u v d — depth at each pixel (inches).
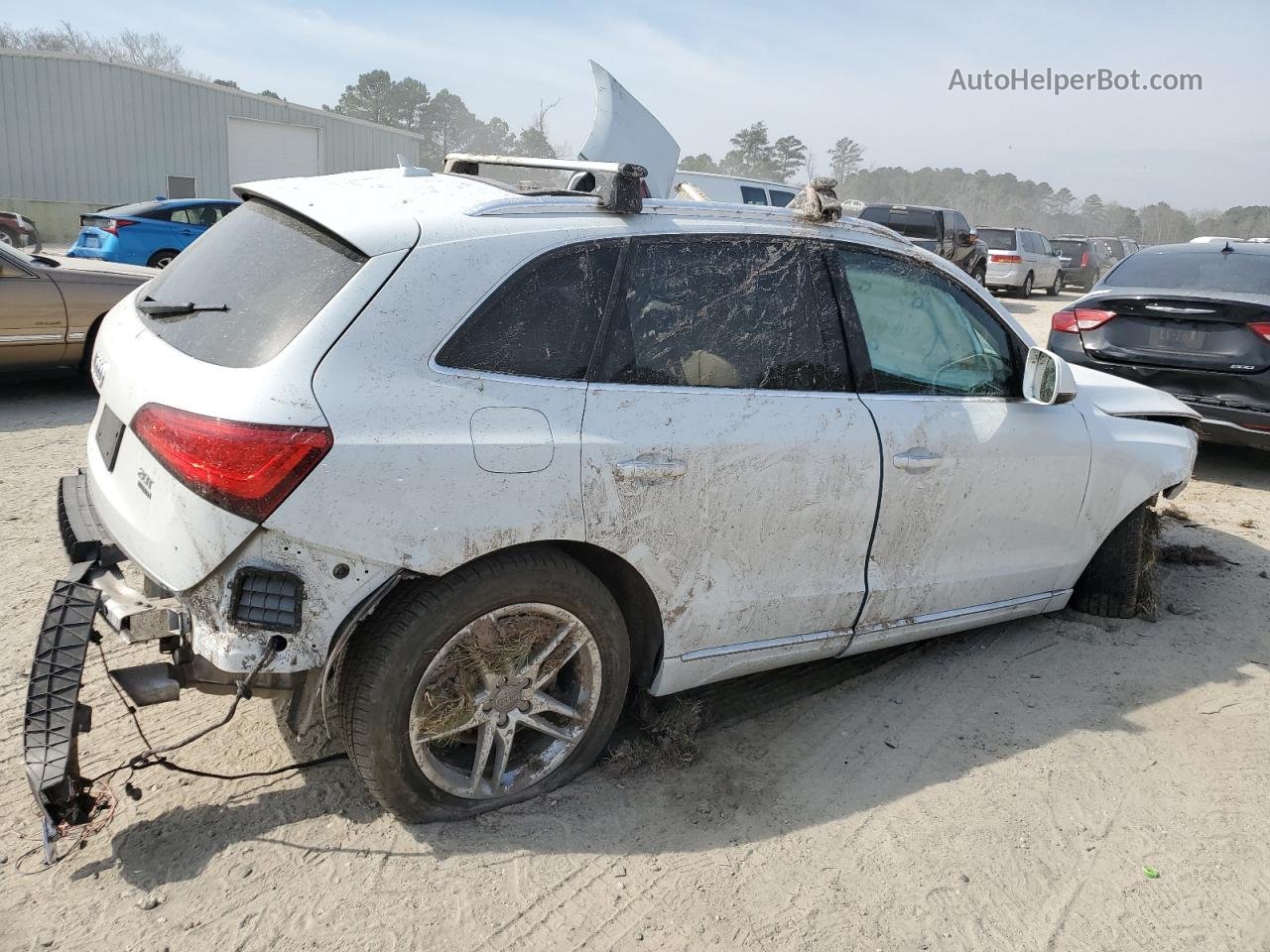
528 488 99.4
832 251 127.3
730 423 113.2
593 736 115.0
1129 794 121.2
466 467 96.0
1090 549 159.0
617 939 93.7
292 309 96.8
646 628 117.5
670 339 112.1
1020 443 139.6
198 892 95.5
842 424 121.7
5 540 177.3
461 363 99.0
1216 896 104.0
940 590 138.4
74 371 291.9
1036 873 106.4
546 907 96.9
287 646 92.0
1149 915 101.0
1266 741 134.6
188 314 105.3
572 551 110.5
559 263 105.7
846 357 125.4
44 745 91.7
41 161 1055.0
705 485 111.1
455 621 98.7
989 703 142.2
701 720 133.3
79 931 89.7
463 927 93.6
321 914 93.8
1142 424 163.9
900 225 799.1
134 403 99.0
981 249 863.1
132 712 105.0
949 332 137.4
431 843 104.3
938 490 131.4
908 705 140.9
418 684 98.3
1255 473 281.7
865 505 125.0
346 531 91.4
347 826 106.0
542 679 107.6
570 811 111.7
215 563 90.2
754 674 147.8
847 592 128.0
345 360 93.4
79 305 283.0
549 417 101.9
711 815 113.2
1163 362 258.7
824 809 115.6
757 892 101.1
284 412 89.6
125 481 102.5
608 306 108.1
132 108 1088.8
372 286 95.9
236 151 1163.3
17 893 93.7
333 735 121.6
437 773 104.0
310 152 1214.3
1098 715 139.9
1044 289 994.1
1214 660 158.2
